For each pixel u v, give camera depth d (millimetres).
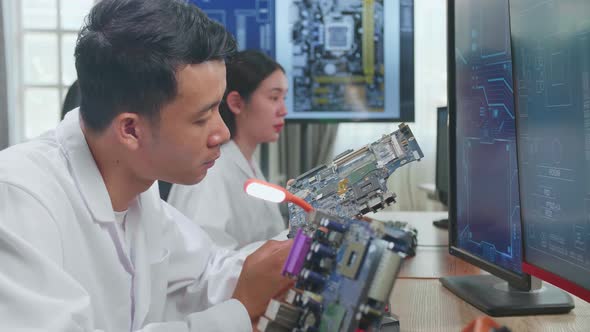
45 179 957
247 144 2049
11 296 812
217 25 946
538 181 1044
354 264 699
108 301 1043
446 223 2291
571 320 1073
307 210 832
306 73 3629
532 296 1172
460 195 1380
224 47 939
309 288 755
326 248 745
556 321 1069
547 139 1007
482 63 1238
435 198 2959
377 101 3648
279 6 3586
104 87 925
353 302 684
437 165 2609
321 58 3617
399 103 3645
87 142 1021
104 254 1019
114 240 1064
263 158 3877
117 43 903
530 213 1077
